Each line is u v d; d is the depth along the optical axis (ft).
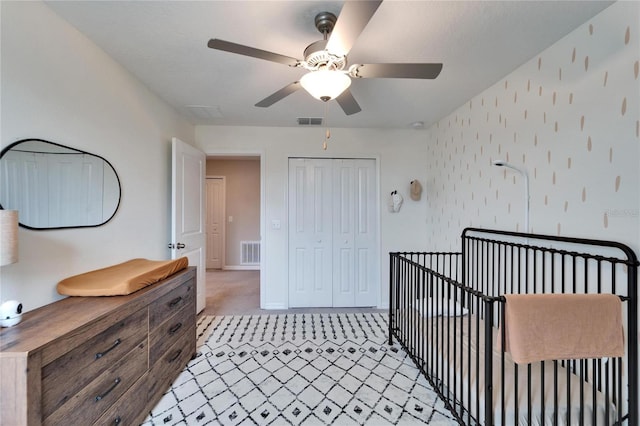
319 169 12.28
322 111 10.11
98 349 4.25
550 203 6.09
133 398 5.06
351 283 12.35
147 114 8.21
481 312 8.38
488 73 7.27
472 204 8.98
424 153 12.39
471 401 4.96
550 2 4.78
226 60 6.73
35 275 4.79
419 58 6.52
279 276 12.03
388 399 6.07
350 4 3.56
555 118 5.95
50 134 5.10
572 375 5.17
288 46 6.11
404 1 4.74
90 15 5.21
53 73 5.14
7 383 3.11
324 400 6.04
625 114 4.66
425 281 7.20
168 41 6.00
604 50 4.96
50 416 3.44
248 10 5.03
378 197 12.27
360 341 8.77
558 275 5.86
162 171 9.11
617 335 4.21
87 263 5.95
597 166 5.11
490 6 4.88
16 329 3.80
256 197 20.48
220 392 6.27
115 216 6.82
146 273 5.80
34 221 4.78
